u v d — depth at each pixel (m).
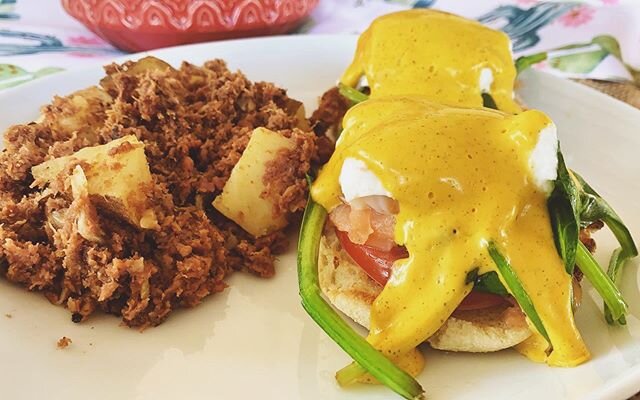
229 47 0.30
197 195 0.22
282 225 0.22
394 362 0.17
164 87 0.23
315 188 0.19
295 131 0.23
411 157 0.17
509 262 0.17
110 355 0.18
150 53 0.29
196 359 0.18
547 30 0.36
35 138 0.21
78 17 0.35
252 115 0.24
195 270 0.20
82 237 0.19
